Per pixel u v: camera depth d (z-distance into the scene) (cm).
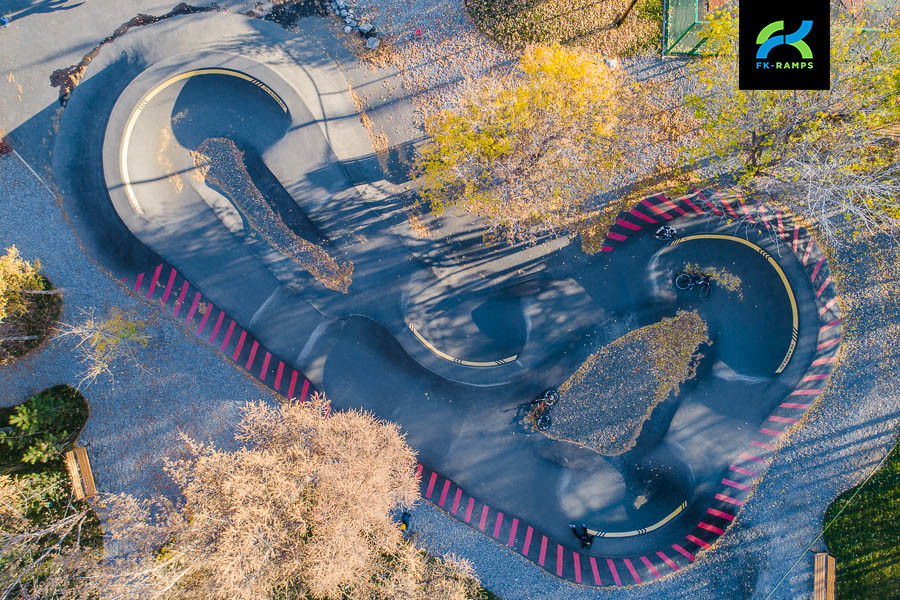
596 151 2744
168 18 2800
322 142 2823
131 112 2794
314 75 2822
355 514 2209
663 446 2852
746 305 2819
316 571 2161
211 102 2839
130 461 2789
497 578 2812
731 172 2769
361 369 2862
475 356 2862
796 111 2262
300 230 2861
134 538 2427
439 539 2819
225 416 2825
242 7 2809
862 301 2795
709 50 2453
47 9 2777
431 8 2812
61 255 2808
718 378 2838
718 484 2831
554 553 2820
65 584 2361
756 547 2795
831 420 2797
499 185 2714
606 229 2828
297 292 2864
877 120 2189
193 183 2864
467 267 2850
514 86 2677
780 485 2808
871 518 2750
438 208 2762
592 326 2852
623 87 2809
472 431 2859
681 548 2819
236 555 2102
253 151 2848
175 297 2839
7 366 2753
